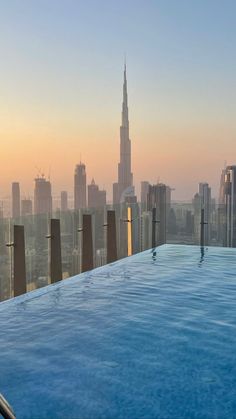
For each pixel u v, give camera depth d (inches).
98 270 307.0
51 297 238.4
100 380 136.6
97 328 185.3
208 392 129.9
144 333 179.0
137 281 276.8
